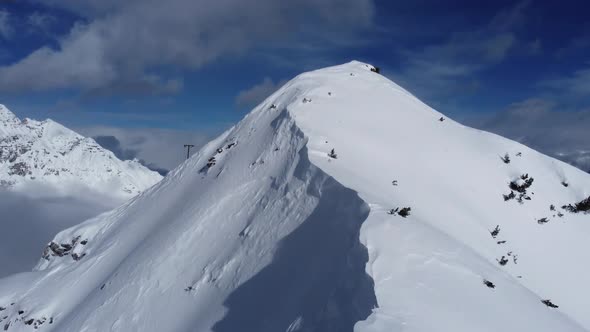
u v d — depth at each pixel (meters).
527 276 23.17
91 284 29.53
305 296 15.04
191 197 29.88
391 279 12.74
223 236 22.55
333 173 21.16
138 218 34.31
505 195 30.00
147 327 19.39
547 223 28.61
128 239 32.12
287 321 14.69
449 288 13.32
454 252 15.58
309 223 19.08
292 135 27.58
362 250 14.14
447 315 11.70
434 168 29.52
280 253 18.48
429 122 36.28
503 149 34.41
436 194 26.45
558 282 23.95
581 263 26.17
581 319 21.94
